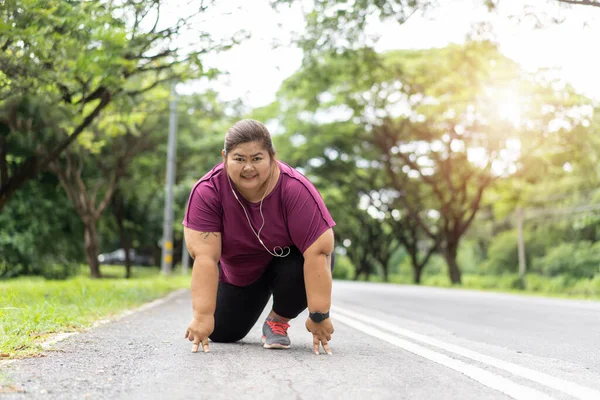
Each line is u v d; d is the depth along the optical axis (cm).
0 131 1143
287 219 400
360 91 2517
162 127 2469
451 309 959
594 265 3409
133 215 3181
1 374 324
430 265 5997
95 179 2484
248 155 374
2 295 759
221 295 446
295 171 412
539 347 509
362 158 3127
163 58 960
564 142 2405
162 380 318
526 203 3628
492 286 3288
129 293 1020
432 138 2736
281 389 301
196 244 401
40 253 2305
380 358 407
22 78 791
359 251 4438
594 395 303
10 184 1273
